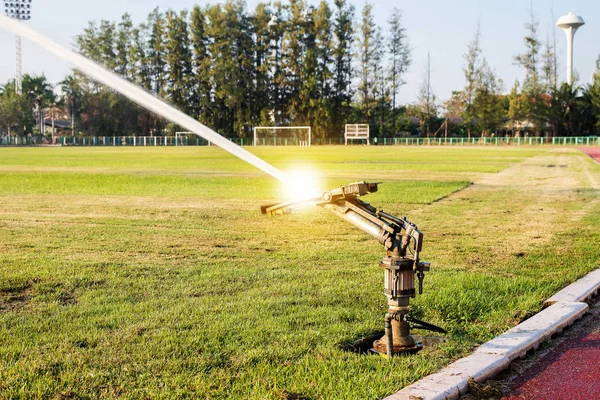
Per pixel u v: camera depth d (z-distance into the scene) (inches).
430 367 170.2
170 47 3759.8
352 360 174.2
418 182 823.1
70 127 4571.9
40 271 283.3
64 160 1587.1
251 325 205.5
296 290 251.9
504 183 820.6
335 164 1387.8
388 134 3924.7
